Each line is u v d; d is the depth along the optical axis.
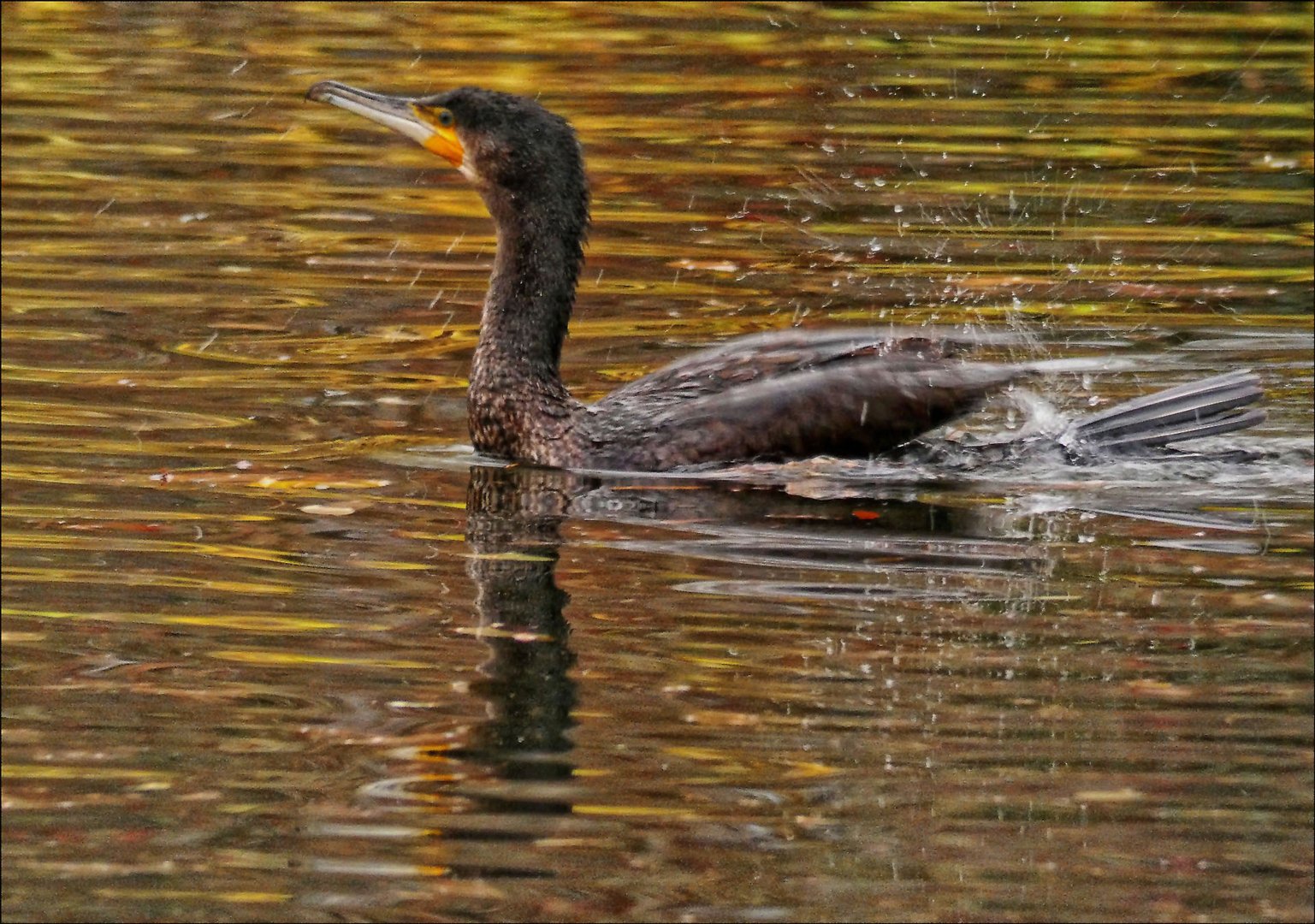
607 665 9.20
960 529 10.95
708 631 9.54
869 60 22.52
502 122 12.85
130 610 9.80
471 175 12.95
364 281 15.89
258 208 17.80
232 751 8.47
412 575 10.27
